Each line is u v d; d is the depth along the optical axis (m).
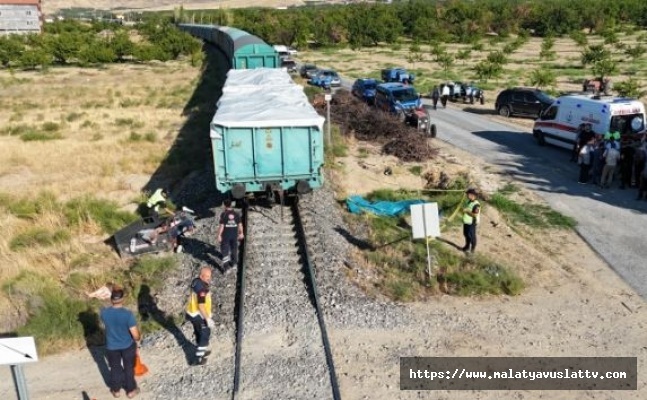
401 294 11.41
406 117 26.08
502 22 85.38
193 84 45.16
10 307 11.17
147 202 16.41
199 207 16.27
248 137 13.62
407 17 89.31
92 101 38.28
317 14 92.69
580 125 21.03
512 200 17.41
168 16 145.25
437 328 10.30
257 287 11.34
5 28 100.88
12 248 14.23
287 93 17.09
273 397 8.38
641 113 20.61
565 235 14.95
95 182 19.48
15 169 21.59
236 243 12.05
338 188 17.61
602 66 39.91
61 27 102.19
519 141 24.95
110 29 101.06
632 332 10.26
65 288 11.98
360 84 32.91
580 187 18.69
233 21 95.94
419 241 13.92
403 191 17.72
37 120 31.28
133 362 8.45
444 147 23.89
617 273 12.74
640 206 16.86
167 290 11.70
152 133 26.69
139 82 48.22
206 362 9.27
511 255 13.60
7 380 9.13
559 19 82.38
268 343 9.70
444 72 47.69
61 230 15.12
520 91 29.78
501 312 10.94
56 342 10.03
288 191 15.05
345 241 13.70
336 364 9.20
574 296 11.66
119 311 8.22
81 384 8.94
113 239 14.61
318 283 11.48
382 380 8.83
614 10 84.50
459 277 11.93
